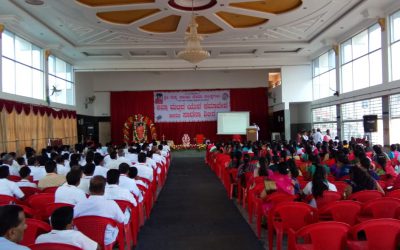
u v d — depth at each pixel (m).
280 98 18.30
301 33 13.53
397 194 4.15
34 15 10.60
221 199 7.66
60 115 14.95
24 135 11.71
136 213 4.81
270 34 13.39
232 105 21.17
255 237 4.93
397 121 10.44
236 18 11.32
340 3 10.16
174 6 9.94
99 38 13.48
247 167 7.10
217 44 14.79
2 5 9.41
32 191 5.34
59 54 15.34
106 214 3.52
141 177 6.43
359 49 12.73
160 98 21.19
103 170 5.92
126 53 16.02
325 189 4.28
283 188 4.70
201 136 20.42
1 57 10.40
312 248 3.01
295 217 3.68
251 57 17.58
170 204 7.23
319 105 16.67
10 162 7.23
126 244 4.27
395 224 2.74
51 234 2.61
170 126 21.17
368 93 11.88
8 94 10.84
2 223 2.03
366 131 11.41
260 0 9.61
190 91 21.25
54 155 8.16
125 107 21.05
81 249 2.46
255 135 17.88
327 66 15.84
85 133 19.34
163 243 4.74
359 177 4.56
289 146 9.63
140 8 9.95
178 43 14.42
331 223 2.79
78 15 10.50
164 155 11.34
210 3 9.81
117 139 20.89
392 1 9.95
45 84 13.78
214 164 12.20
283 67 17.80
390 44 10.60
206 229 5.38
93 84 21.09
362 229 2.77
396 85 10.18
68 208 2.71
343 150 7.61
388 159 7.22
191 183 9.94
